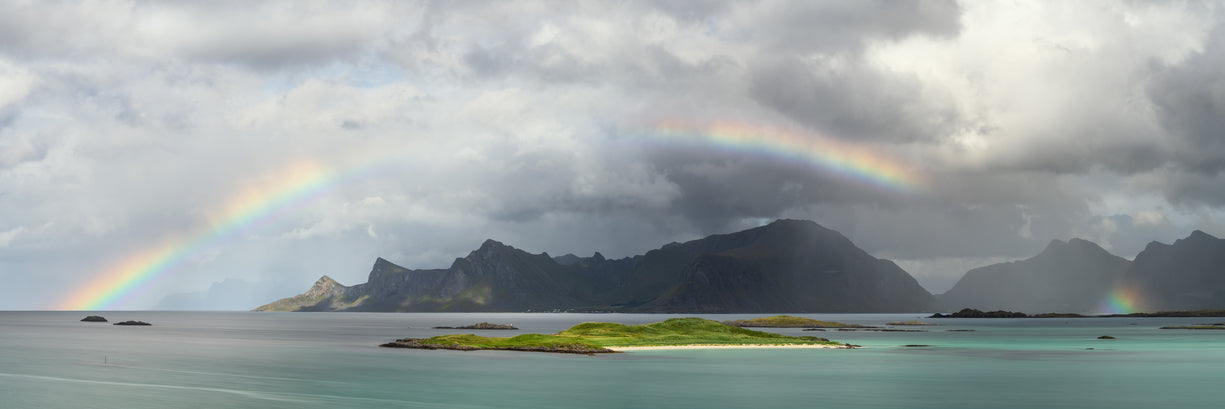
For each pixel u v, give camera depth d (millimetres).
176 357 124562
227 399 70938
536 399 72500
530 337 161625
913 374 97562
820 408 68375
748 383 85750
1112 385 86812
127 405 66750
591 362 113312
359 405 67938
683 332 171625
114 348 152000
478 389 79562
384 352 138000
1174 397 76812
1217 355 140875
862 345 175500
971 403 71812
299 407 66500
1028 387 84188
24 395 72875
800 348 154500
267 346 163125
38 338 198875
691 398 73938
